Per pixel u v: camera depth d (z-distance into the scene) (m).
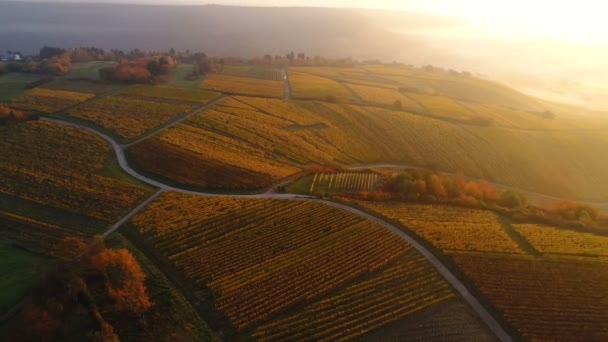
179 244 80.38
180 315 63.16
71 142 123.75
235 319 62.88
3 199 95.31
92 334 55.91
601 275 71.56
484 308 64.56
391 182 106.25
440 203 99.75
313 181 112.88
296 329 60.91
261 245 79.81
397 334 59.75
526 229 87.56
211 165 116.25
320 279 70.69
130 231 85.25
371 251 77.44
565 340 59.19
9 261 75.12
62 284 64.94
